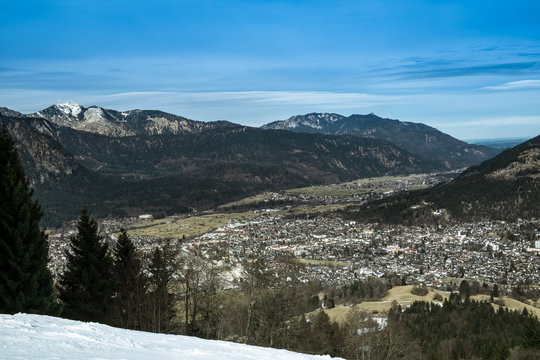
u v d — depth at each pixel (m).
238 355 16.61
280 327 41.19
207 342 18.89
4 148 29.08
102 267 38.12
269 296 41.06
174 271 41.91
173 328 41.00
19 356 12.45
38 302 27.89
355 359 44.91
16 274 27.56
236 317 42.62
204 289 42.31
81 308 35.91
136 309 38.56
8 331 15.62
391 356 47.84
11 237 27.55
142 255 47.62
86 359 13.04
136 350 15.31
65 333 16.31
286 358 17.12
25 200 28.39
